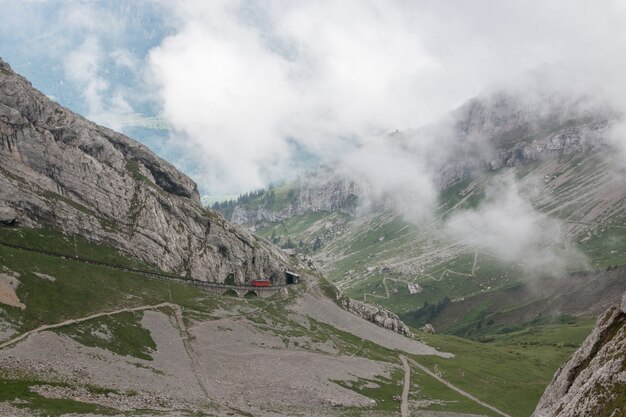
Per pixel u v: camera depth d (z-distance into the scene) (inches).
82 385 4886.8
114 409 4574.3
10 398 4092.0
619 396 3097.9
